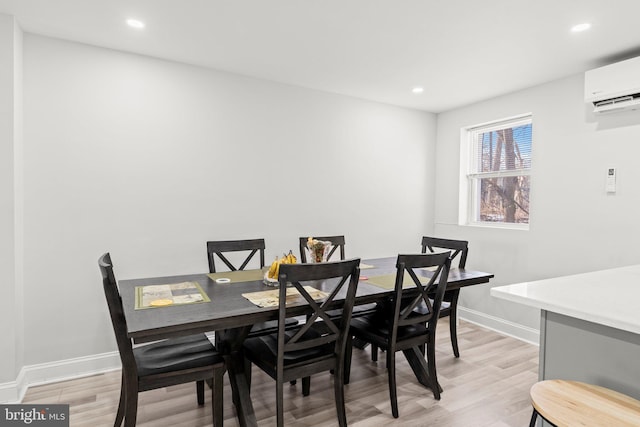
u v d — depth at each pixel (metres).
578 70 3.19
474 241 4.19
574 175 3.27
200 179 3.25
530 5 2.18
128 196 2.97
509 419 2.26
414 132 4.51
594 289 1.74
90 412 2.30
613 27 2.43
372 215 4.24
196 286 2.35
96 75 2.84
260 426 2.17
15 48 2.41
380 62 3.08
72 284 2.79
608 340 1.42
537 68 3.16
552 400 1.30
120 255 2.95
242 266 3.07
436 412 2.33
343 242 3.65
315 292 2.25
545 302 1.52
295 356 2.02
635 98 2.73
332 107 3.92
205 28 2.54
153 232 3.07
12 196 2.36
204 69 3.24
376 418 2.25
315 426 2.17
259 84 3.50
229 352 2.13
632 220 2.90
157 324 1.65
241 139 3.43
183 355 1.98
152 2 2.22
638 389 1.33
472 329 3.93
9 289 2.37
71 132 2.76
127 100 2.95
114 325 1.71
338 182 3.99
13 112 2.37
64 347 2.77
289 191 3.70
